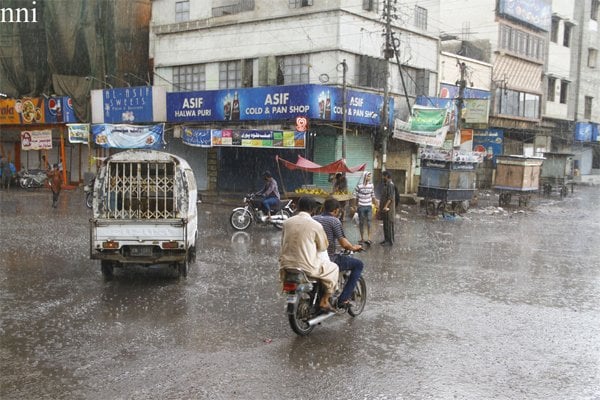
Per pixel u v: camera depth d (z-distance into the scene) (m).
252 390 5.44
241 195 27.30
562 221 21.58
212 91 25.02
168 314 7.95
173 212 10.28
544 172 35.44
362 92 24.42
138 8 31.14
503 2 37.59
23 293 9.02
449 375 5.91
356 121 24.22
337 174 20.02
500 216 22.75
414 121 24.41
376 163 27.70
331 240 7.55
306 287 6.89
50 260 11.66
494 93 37.03
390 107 26.02
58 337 6.90
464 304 8.82
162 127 25.94
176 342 6.78
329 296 7.30
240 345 6.71
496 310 8.51
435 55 29.92
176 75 29.69
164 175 10.54
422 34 28.77
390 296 9.24
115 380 5.63
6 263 11.30
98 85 30.94
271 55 26.12
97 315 7.86
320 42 24.70
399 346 6.79
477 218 21.73
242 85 27.17
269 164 27.06
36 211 20.16
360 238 15.77
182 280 10.10
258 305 8.49
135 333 7.10
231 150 28.12
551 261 12.82
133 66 31.27
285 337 7.04
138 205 10.24
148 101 27.11
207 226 17.44
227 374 5.82
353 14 24.81
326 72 24.64
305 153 25.72
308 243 6.98
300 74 25.56
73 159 32.41
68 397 5.23
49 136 30.53
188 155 29.06
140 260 9.90
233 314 8.00
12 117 30.98
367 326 7.59
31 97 31.89
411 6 28.06
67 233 15.27
